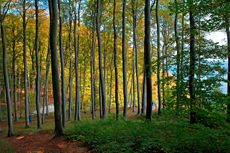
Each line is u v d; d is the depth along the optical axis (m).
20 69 29.70
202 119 6.85
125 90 12.48
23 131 14.16
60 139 7.61
